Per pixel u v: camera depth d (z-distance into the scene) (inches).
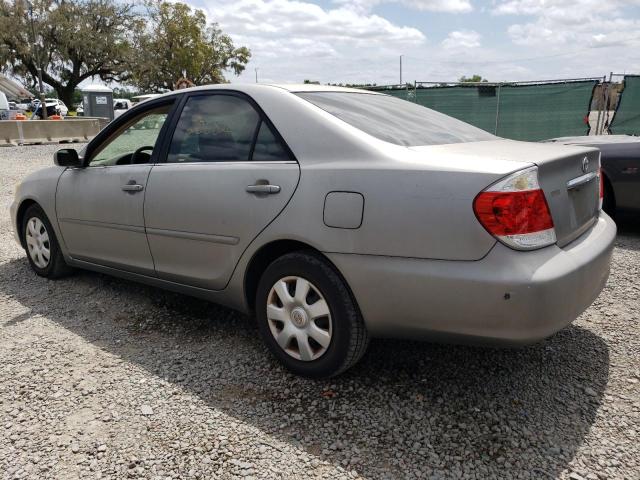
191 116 134.0
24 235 189.0
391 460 89.2
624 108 490.6
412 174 95.5
